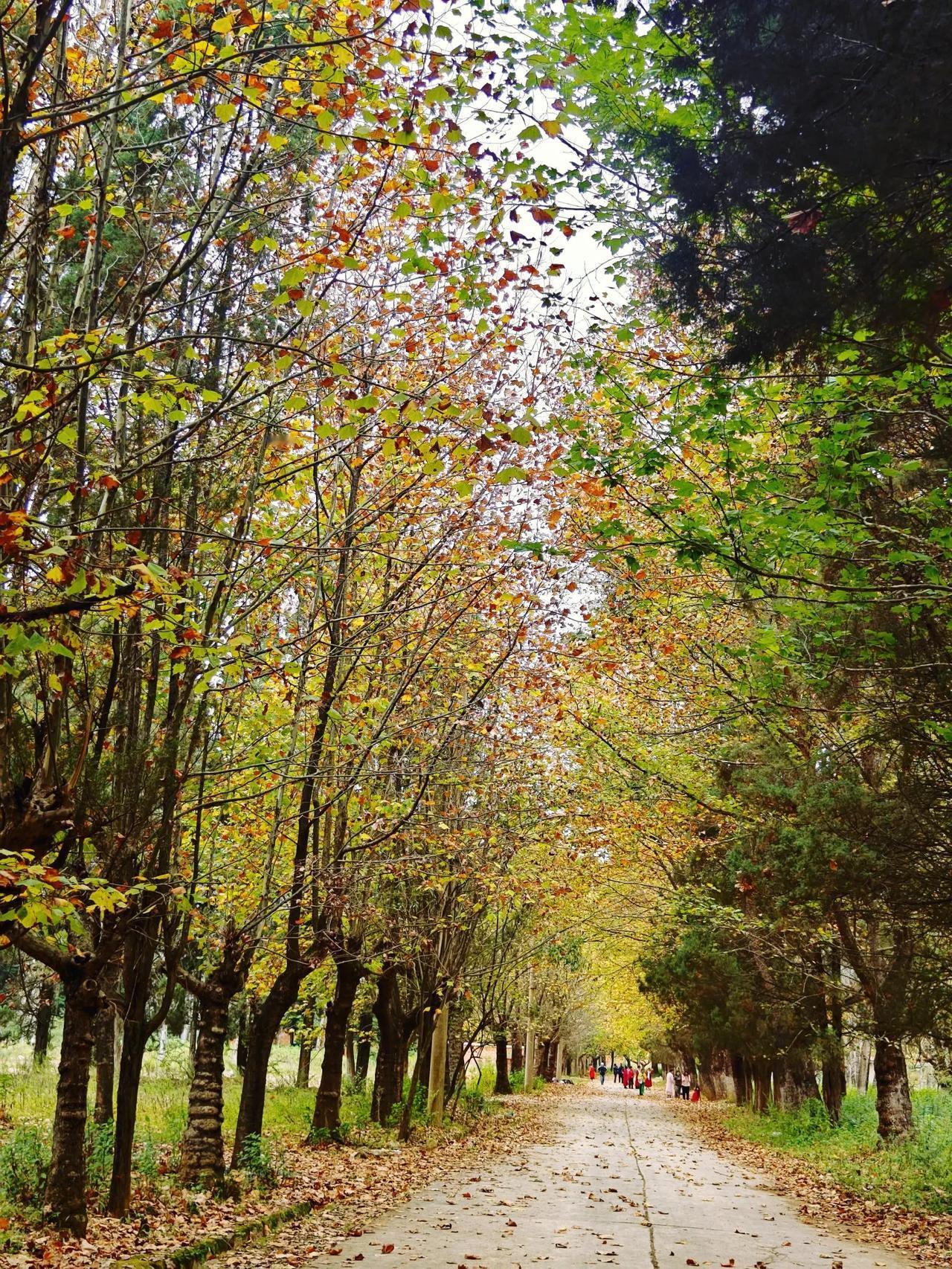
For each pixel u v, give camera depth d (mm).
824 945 19312
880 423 9492
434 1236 10734
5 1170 10508
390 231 11148
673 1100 51344
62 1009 25172
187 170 9969
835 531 8852
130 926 9891
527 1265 9336
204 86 8016
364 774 13039
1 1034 32188
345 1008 18781
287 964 14758
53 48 7938
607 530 9289
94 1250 8648
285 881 15047
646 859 23594
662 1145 23812
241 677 11117
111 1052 16547
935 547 9438
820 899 14523
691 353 11062
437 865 17375
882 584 9766
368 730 14328
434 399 7305
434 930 18859
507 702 16984
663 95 7840
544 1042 57000
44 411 6227
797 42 6305
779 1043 22609
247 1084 14523
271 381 10172
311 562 12203
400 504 13672
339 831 14383
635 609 15102
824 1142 20422
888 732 11852
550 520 13500
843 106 6312
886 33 5934
